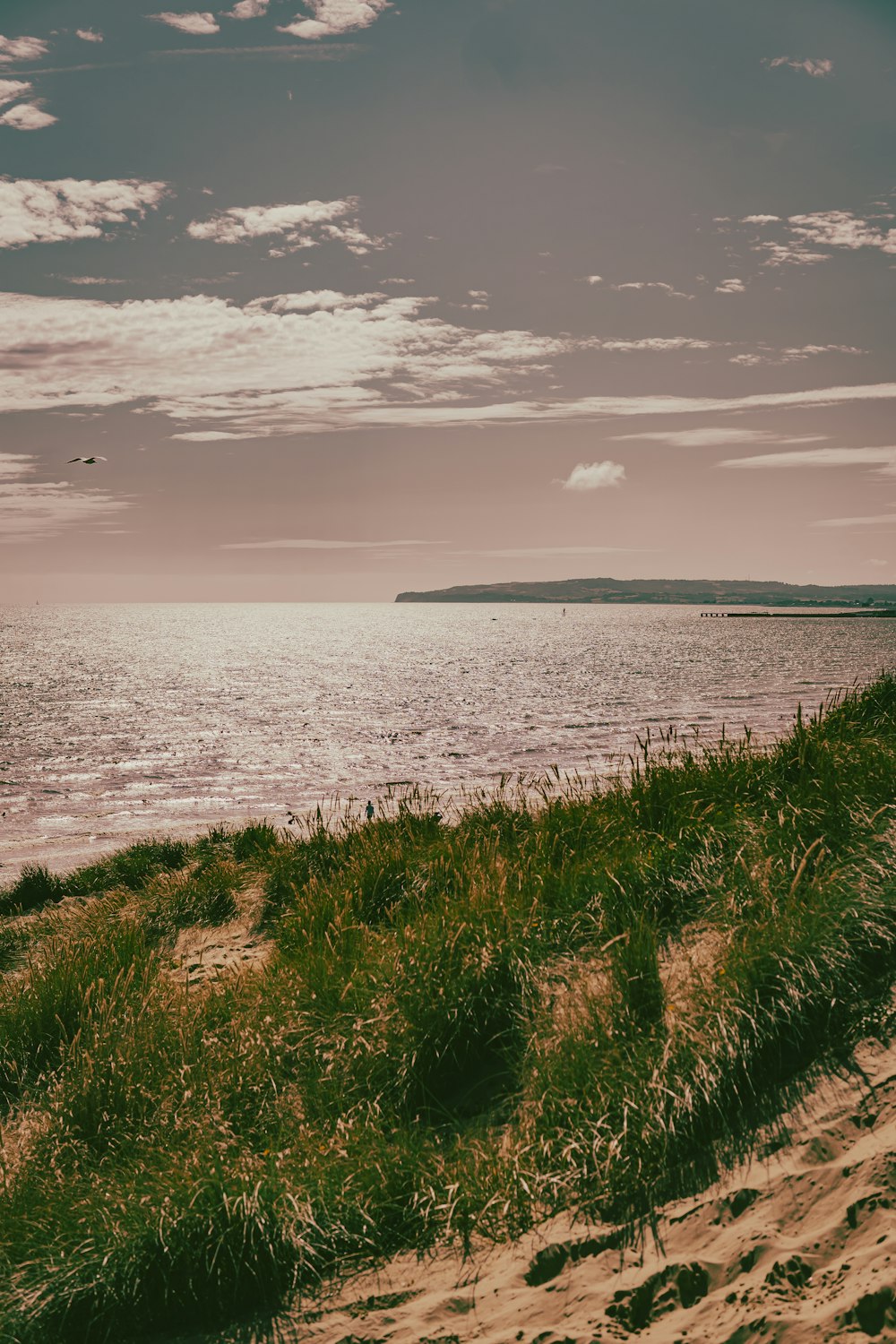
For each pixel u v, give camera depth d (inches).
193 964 305.1
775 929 161.8
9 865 842.8
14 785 1326.3
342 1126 154.2
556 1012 169.9
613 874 213.5
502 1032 173.3
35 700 2586.1
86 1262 127.1
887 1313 92.3
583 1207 128.0
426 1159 145.5
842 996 147.3
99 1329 123.5
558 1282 114.0
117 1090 177.0
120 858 557.3
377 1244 131.7
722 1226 114.5
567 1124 144.5
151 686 3004.4
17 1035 223.3
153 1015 210.1
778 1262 104.6
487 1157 142.5
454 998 174.9
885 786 219.6
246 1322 121.6
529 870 239.6
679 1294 106.5
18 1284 127.9
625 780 306.0
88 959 263.1
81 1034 206.2
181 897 382.0
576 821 278.2
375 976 192.1
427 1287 121.2
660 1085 137.9
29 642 6328.7
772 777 255.6
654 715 1809.8
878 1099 124.7
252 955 304.0
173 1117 168.9
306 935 247.8
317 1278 127.3
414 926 211.8
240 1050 186.4
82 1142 166.6
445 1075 169.2
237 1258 126.9
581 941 201.2
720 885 200.5
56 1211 140.4
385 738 1700.3
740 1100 134.7
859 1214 107.0
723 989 151.5
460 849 286.4
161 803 1170.6
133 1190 139.6
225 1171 140.9
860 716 330.3
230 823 980.6
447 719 1979.6
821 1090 131.5
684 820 237.8
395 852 298.4
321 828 409.4
